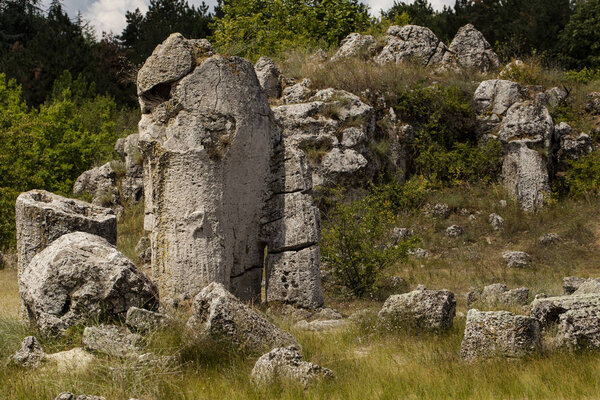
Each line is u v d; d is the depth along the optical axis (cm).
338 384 657
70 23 4516
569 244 1736
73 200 1000
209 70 1108
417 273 1559
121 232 2041
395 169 2014
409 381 666
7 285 1559
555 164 2088
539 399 596
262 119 1156
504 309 1084
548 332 859
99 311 773
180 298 1075
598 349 743
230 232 1129
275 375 663
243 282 1166
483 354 748
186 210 1084
